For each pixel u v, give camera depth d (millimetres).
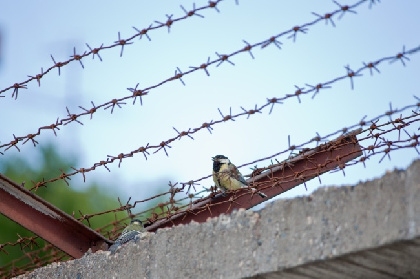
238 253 11094
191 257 11734
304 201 10469
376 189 9758
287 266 10477
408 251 9523
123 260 12875
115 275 12953
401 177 9547
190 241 11812
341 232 9992
